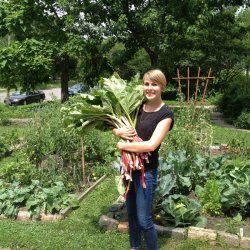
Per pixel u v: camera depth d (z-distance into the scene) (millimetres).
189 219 5023
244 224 5121
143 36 15906
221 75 22953
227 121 16094
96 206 6000
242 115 14867
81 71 18109
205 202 5523
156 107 3982
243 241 4625
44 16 15891
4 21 15594
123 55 17453
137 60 30094
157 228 4910
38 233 5086
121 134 3943
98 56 17047
